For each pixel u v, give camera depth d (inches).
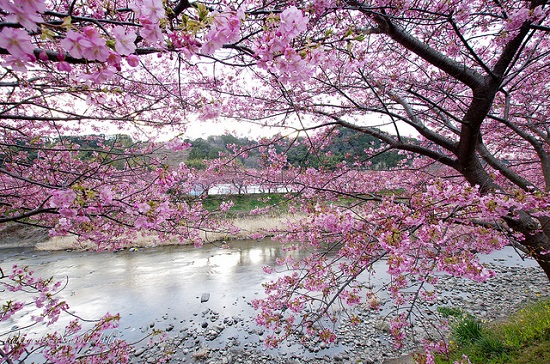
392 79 120.3
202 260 371.9
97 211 89.0
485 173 104.0
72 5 44.9
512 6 97.5
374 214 99.2
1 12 40.6
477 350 146.9
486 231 78.5
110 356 115.5
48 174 126.3
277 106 143.8
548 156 139.1
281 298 102.5
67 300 264.7
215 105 73.7
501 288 261.6
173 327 217.5
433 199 74.3
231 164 147.3
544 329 144.6
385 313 221.3
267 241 433.4
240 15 43.1
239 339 200.5
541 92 153.1
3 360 74.7
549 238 97.7
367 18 87.4
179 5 51.4
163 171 88.0
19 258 392.8
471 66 112.8
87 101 65.7
